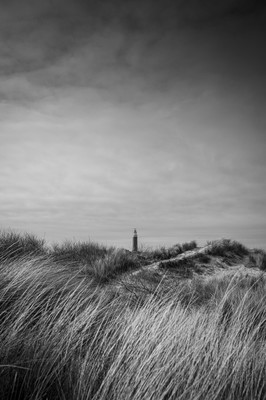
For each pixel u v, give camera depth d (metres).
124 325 3.27
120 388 2.07
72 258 9.41
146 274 8.24
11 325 2.57
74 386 2.10
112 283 7.45
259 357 2.89
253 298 5.21
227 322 4.03
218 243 12.55
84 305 3.87
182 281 7.99
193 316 3.81
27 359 2.23
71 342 2.65
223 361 2.47
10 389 1.96
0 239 7.11
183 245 12.91
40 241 9.07
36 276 4.03
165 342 2.64
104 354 2.53
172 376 2.28
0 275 3.69
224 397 2.24
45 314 3.08
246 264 11.34
